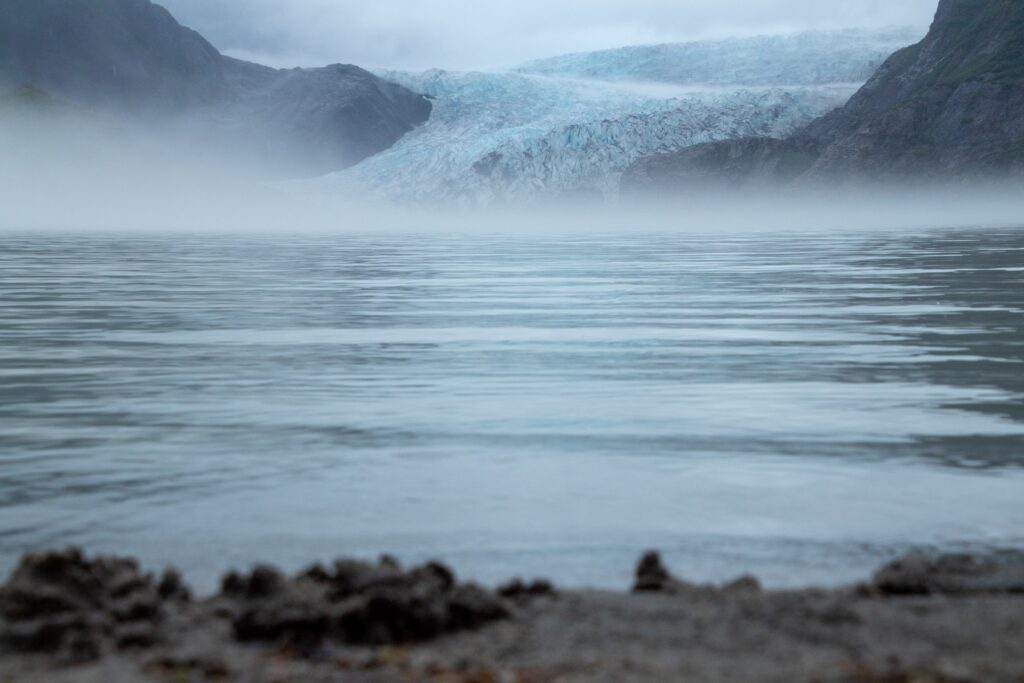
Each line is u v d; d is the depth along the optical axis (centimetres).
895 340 1961
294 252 6144
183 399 1374
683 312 2516
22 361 1731
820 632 514
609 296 2984
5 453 1059
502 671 461
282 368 1648
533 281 3628
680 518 820
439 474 965
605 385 1470
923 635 511
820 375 1555
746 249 6303
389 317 2423
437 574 586
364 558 716
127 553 731
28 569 551
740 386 1458
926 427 1177
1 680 461
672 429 1168
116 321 2345
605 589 638
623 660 473
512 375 1567
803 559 713
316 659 482
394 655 485
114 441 1117
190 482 938
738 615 543
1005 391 1412
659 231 12112
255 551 736
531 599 575
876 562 706
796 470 978
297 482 937
